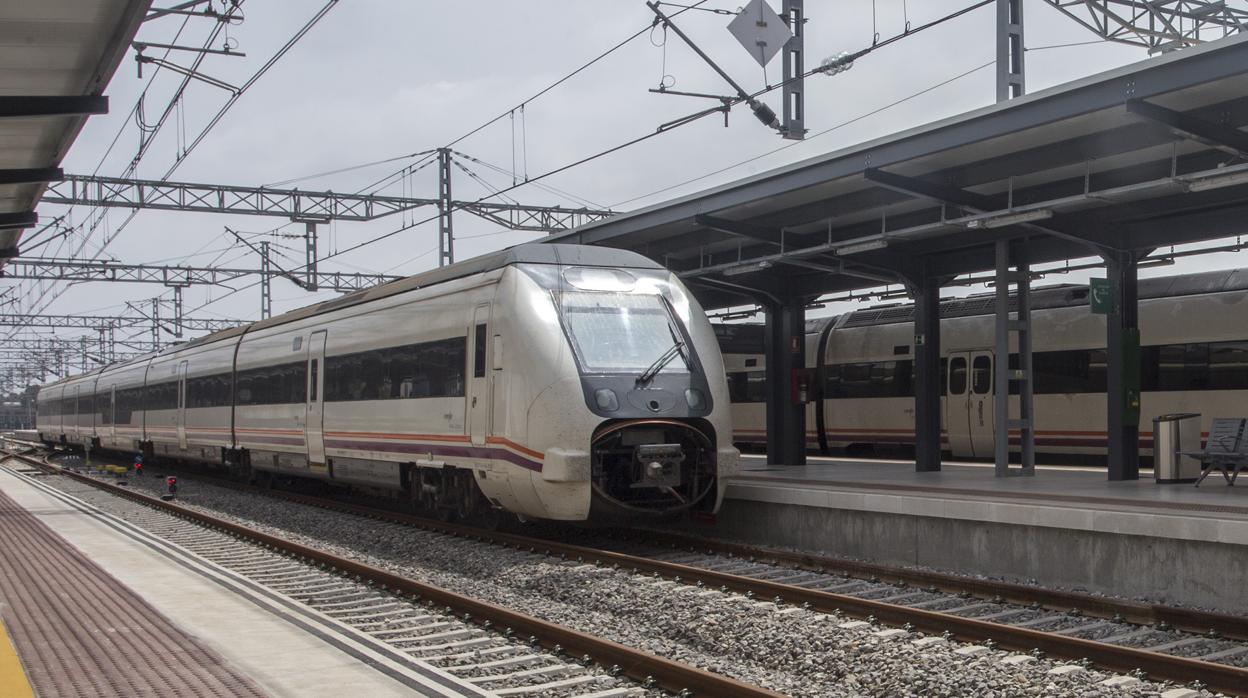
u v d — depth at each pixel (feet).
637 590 35.17
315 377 67.36
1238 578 31.99
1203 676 23.24
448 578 40.29
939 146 42.27
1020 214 43.47
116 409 124.57
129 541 47.47
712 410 46.01
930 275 58.80
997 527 38.91
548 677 24.77
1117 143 40.34
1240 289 64.44
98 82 40.40
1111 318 50.90
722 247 64.49
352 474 62.90
